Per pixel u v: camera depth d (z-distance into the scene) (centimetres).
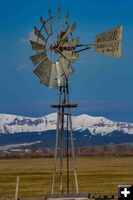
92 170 15788
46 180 10731
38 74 5656
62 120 5741
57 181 10356
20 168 18662
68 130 5744
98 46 5481
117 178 11012
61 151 5819
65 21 5597
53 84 5634
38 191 7969
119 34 5331
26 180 10812
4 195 7275
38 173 14000
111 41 5391
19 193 7638
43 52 5631
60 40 5603
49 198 5478
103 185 9050
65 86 5691
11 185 9275
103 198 5609
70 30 5581
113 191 7775
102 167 18838
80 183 9600
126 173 13375
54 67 5631
